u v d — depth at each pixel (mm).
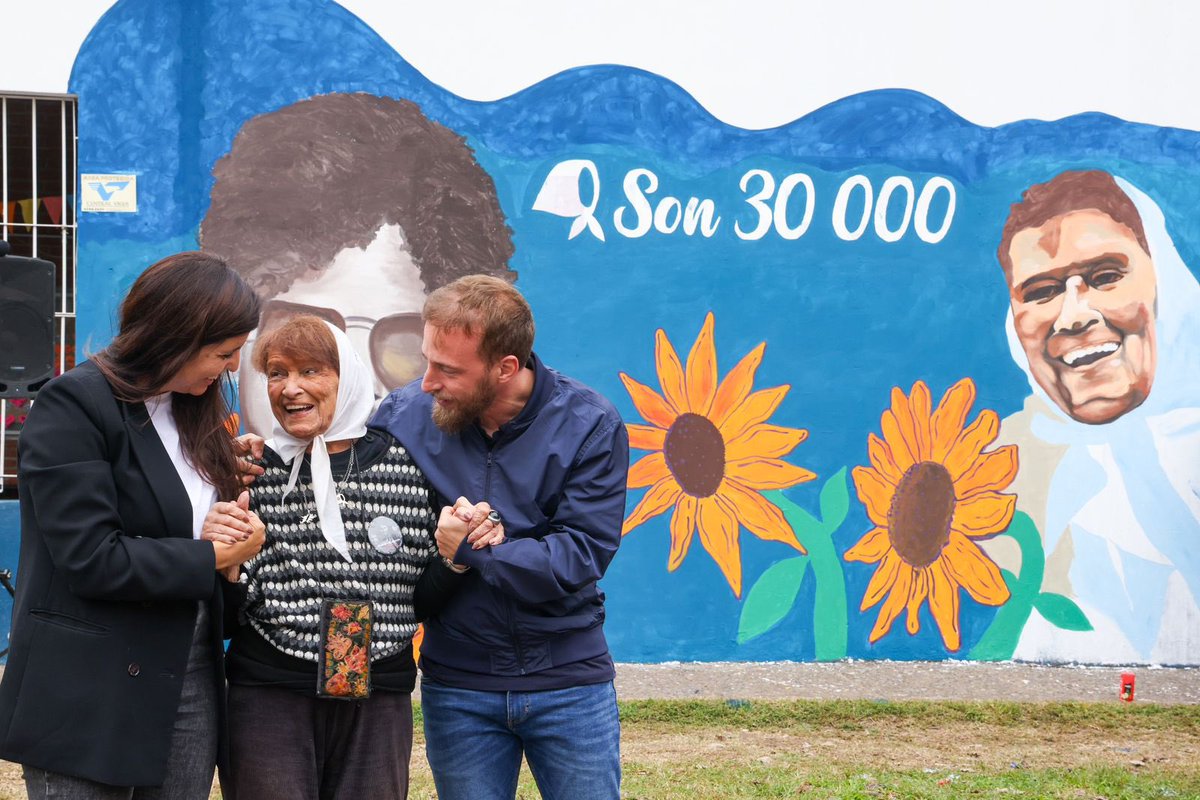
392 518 2721
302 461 2680
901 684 7172
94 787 2418
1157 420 8016
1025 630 7836
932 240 7879
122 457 2465
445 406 2730
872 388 7762
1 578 5652
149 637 2453
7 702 2393
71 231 7336
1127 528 7949
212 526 2502
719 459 7594
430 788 4941
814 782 5090
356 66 7246
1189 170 8062
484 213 7383
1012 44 7977
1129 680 6871
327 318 7160
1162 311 8047
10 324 5734
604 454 2830
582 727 2846
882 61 7863
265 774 2650
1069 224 7984
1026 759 5656
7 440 7703
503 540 2715
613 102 7562
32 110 7004
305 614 2646
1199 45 8031
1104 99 8055
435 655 2891
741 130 7711
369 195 7234
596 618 2902
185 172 7047
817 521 7668
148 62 7035
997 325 7910
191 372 2506
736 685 7012
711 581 7551
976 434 7852
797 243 7742
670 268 7590
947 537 7793
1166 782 5223
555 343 7453
